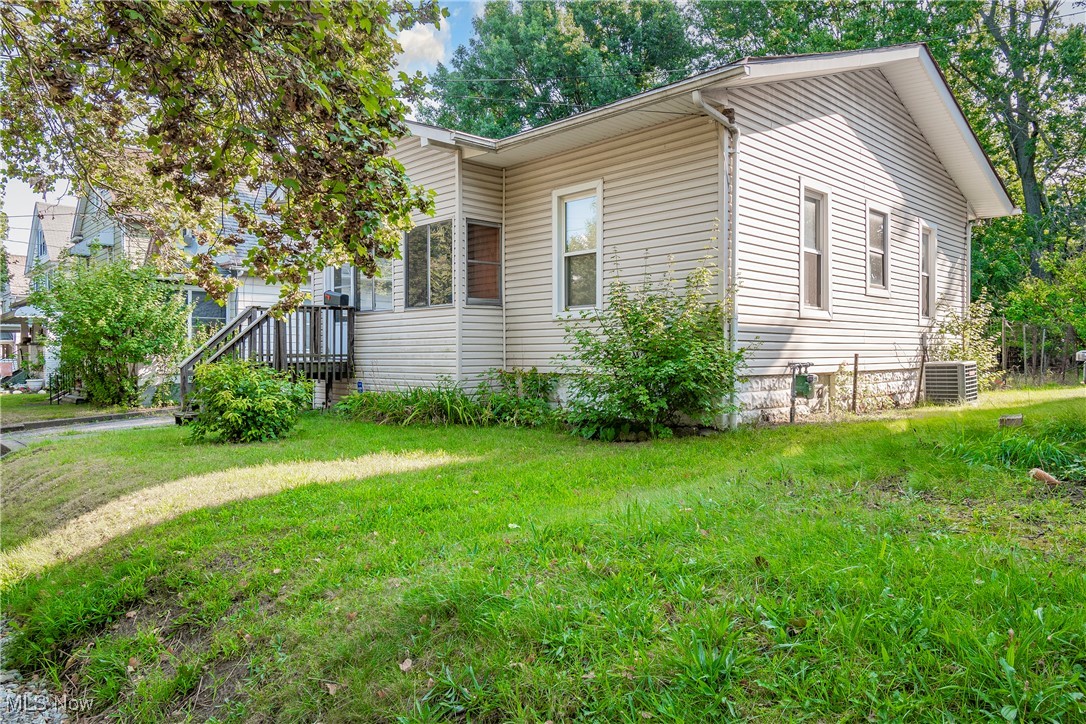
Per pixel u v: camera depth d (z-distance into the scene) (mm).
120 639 3262
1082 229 18109
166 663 3037
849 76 9133
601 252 8359
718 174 7121
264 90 3264
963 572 2408
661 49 23703
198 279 4262
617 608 2449
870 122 9594
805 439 6082
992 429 4824
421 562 3338
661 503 3760
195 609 3338
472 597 2676
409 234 10031
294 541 3881
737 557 2736
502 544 3330
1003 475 3748
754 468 4586
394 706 2273
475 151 8820
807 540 2879
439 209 9492
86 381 13711
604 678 2090
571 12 23984
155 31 2914
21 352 20422
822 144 8570
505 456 6086
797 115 8141
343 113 3150
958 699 1783
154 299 13477
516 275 9445
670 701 1938
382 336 10656
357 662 2578
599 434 7133
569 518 3604
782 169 7879
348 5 3135
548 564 2980
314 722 2393
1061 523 2961
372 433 8000
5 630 3553
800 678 1938
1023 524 2992
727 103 7090
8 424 10805
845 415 8383
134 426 10320
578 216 8711
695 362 6434
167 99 3105
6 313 20891
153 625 3328
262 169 3725
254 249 3914
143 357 13273
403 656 2520
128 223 5422
